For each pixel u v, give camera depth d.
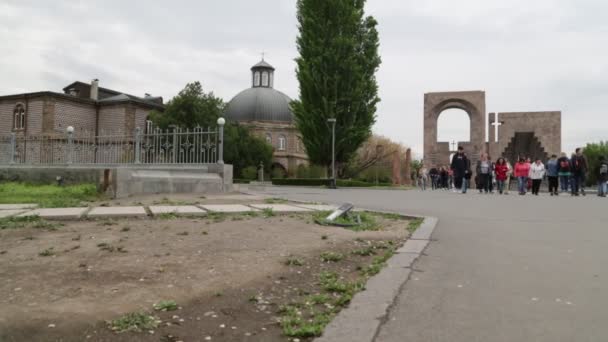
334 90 32.25
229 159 62.06
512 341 2.76
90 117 52.72
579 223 7.88
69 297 3.51
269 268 4.46
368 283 3.93
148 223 6.86
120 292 3.65
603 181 18.33
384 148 53.47
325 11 32.75
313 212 8.40
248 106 77.81
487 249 5.48
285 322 3.05
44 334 2.86
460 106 48.28
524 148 54.50
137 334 2.90
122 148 16.36
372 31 33.91
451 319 3.12
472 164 47.38
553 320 3.10
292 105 34.38
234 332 2.96
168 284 3.88
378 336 2.83
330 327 2.96
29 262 4.50
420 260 4.86
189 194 13.19
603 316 3.17
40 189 12.79
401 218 8.47
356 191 20.89
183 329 2.99
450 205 11.70
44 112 48.47
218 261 4.67
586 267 4.57
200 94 51.06
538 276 4.22
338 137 32.69
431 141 48.19
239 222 7.07
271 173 69.06
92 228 6.39
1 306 3.30
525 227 7.36
